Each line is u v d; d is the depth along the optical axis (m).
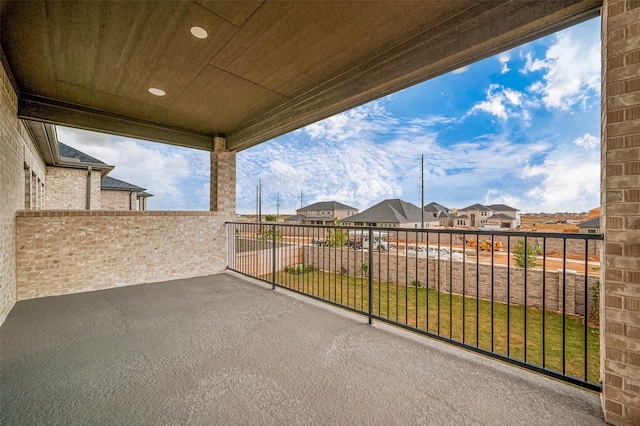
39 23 2.38
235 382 1.86
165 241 4.93
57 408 1.61
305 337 2.55
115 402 1.66
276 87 3.55
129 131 4.61
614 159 1.48
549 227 33.47
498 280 8.59
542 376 1.91
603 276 1.55
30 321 2.95
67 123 4.06
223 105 4.13
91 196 9.62
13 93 3.40
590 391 1.75
